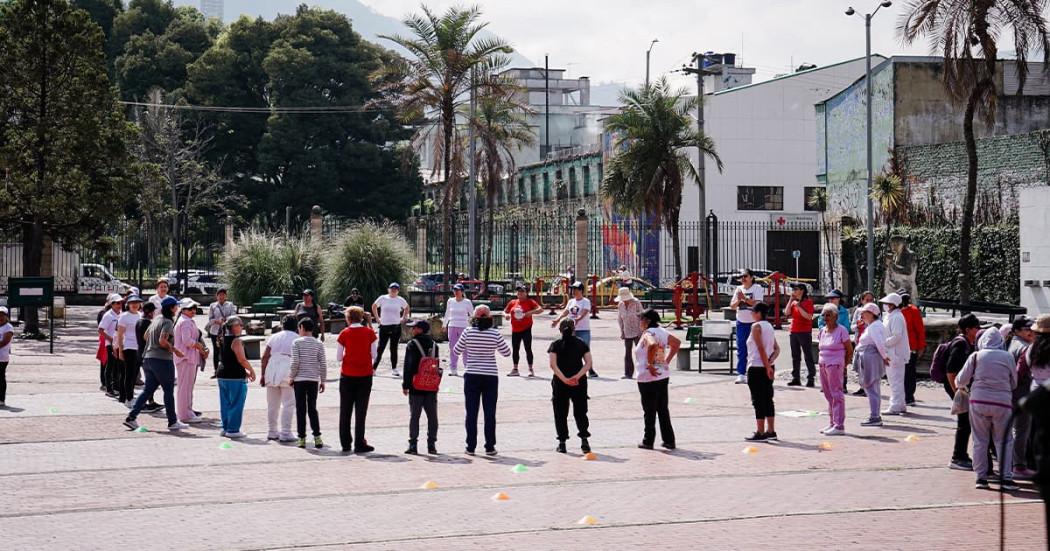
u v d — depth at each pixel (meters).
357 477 12.05
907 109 47.44
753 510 10.39
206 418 16.45
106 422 15.93
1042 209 33.16
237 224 72.00
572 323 13.75
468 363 13.61
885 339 16.22
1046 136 39.72
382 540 9.27
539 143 87.06
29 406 17.39
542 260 57.88
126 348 17.53
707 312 37.03
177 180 62.38
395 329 22.06
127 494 11.11
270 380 14.38
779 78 62.31
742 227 55.25
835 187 52.66
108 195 34.31
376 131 74.12
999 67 48.97
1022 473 11.77
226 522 9.92
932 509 10.45
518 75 101.94
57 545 9.07
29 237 34.59
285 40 73.62
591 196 65.44
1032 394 5.53
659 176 47.47
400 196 74.44
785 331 33.50
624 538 9.31
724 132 61.56
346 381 13.67
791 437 14.80
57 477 11.97
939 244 42.50
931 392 19.78
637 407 17.83
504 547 9.02
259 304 34.59
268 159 70.75
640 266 52.47
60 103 32.97
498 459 13.20
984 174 42.22
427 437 14.56
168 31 77.88
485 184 53.94
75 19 33.34
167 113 61.88
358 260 35.53
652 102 47.88
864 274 46.72
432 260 50.44
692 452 13.67
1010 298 39.62
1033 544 9.05
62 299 36.53
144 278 55.59
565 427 13.66
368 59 75.00
